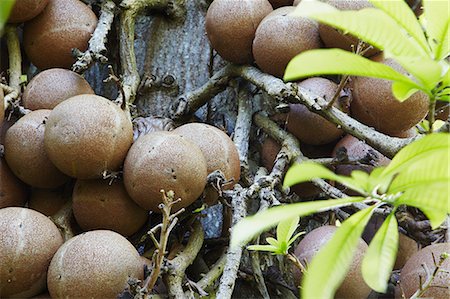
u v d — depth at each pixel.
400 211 2.09
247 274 2.17
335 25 1.44
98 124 2.02
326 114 2.15
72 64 2.33
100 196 2.07
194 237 2.13
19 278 1.93
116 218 2.08
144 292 1.85
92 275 1.89
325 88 2.22
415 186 1.41
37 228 1.97
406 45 1.44
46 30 2.31
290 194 2.29
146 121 2.28
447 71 1.47
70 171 2.04
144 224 2.17
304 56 1.41
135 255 1.95
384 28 1.43
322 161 2.20
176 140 2.04
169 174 2.00
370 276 1.48
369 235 2.17
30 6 2.26
